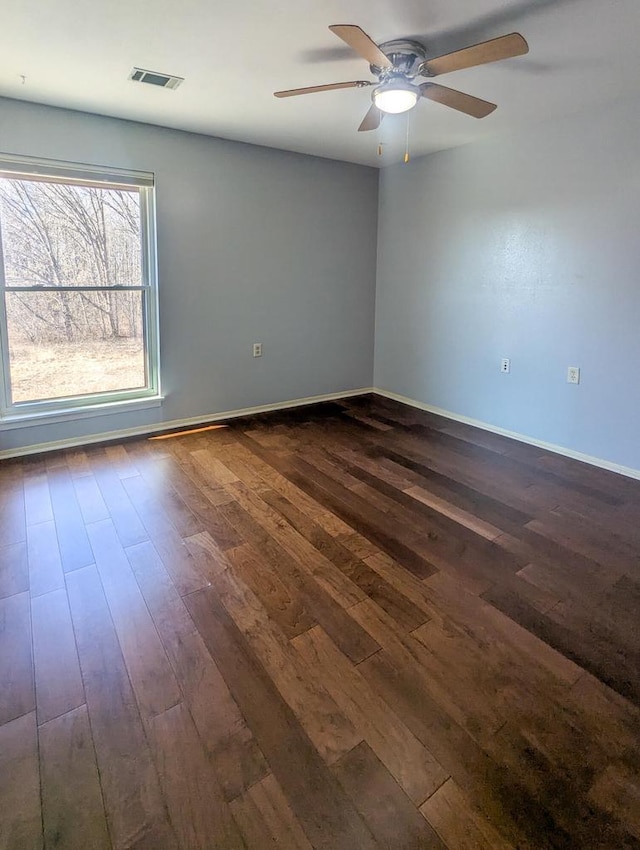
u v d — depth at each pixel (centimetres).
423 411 491
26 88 296
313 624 197
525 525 274
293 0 203
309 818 127
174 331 410
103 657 179
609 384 345
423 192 460
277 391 484
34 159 328
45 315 361
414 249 479
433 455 375
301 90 239
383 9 209
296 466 351
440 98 248
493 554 246
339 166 474
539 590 219
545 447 392
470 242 425
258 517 279
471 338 438
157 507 289
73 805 130
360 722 154
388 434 422
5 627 193
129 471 339
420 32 227
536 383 392
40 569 231
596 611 206
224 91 299
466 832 124
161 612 203
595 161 330
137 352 404
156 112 338
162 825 125
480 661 179
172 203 387
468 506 295
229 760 142
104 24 222
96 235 369
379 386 549
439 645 186
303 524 272
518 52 197
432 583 223
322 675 172
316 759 142
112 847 120
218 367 441
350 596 214
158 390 416
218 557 241
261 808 129
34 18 217
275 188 438
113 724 153
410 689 167
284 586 220
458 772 139
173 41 237
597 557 244
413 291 488
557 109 329
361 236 507
